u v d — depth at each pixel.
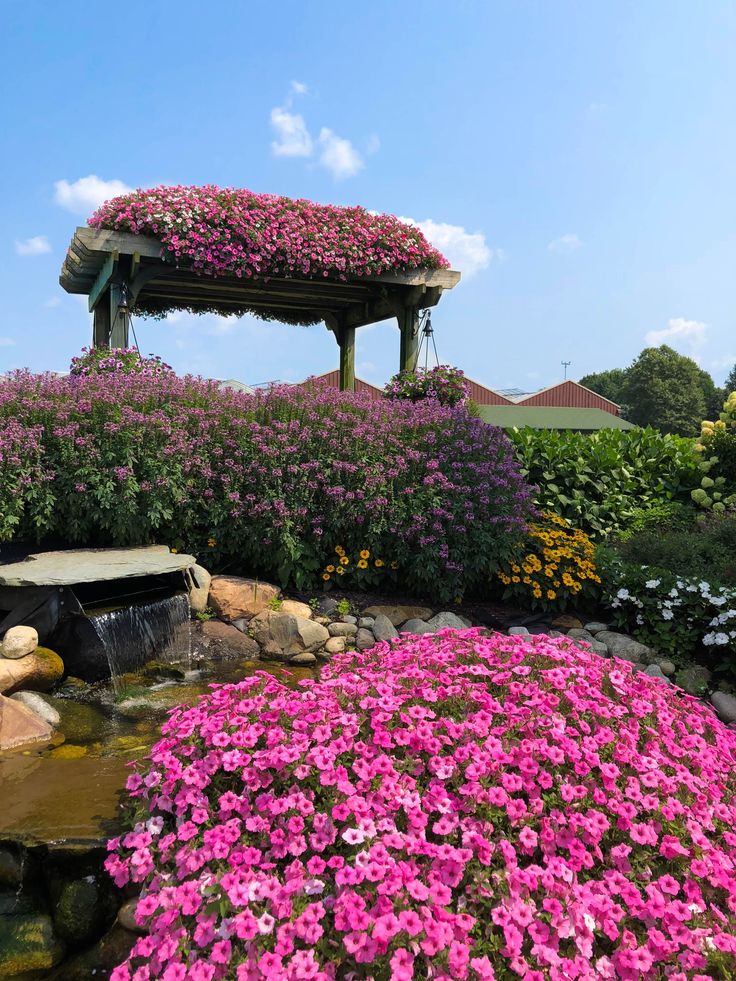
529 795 2.28
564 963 1.87
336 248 8.44
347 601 5.25
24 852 2.40
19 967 2.21
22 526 4.85
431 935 1.82
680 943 1.93
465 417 5.97
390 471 5.21
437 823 2.13
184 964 1.86
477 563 5.31
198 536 5.27
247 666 4.54
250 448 5.18
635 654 5.03
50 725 3.52
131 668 4.26
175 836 2.22
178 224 7.57
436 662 2.84
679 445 9.83
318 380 6.04
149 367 6.59
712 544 6.47
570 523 7.64
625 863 2.14
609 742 2.46
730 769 2.66
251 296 10.89
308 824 2.18
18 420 4.83
